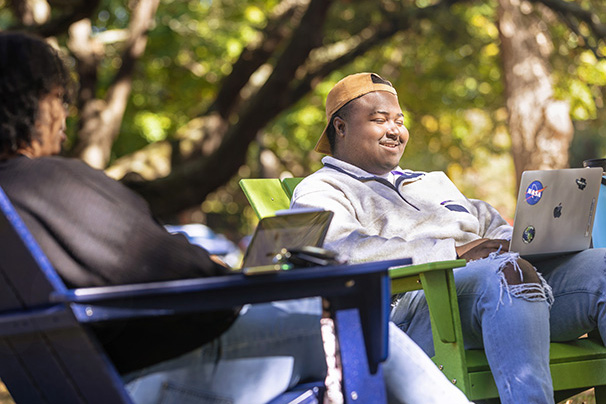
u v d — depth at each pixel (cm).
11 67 200
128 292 177
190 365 215
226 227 3347
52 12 1324
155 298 185
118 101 1353
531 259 342
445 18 1459
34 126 203
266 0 1767
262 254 221
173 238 202
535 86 1055
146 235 198
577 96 1177
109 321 199
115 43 1747
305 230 234
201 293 190
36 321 180
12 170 197
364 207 371
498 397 304
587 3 1215
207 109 1427
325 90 1861
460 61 1709
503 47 1091
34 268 179
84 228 194
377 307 206
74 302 176
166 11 1684
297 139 2211
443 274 301
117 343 204
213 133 1383
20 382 202
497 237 393
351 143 393
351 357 212
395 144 392
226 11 1769
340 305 212
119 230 196
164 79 1898
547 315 295
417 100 1947
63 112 212
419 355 238
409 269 295
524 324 289
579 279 328
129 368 208
